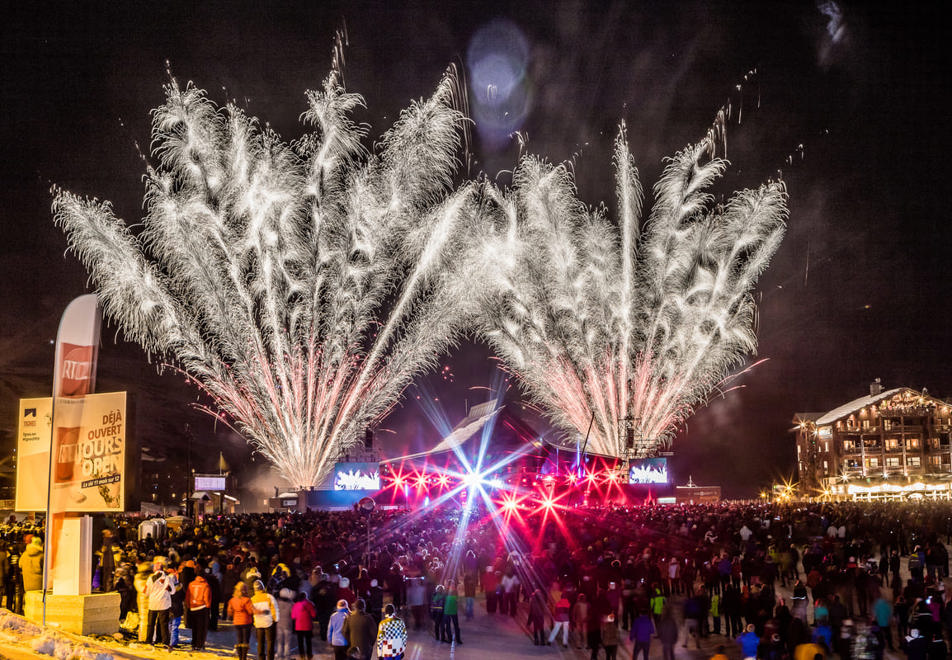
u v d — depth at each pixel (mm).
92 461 19328
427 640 22328
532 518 43812
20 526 32500
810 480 114312
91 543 19844
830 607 18562
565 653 21297
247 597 17000
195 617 18578
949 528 40938
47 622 19156
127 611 20719
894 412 105688
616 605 21906
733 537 31781
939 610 18203
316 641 20562
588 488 63531
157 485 97812
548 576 26281
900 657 20500
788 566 29953
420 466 62062
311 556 25906
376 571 24156
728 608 22141
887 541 34250
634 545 28500
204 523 43375
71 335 19875
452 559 30281
